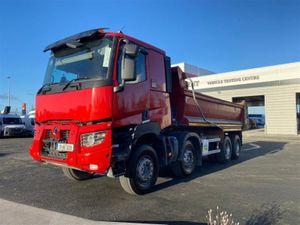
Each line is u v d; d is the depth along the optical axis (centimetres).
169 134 774
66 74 616
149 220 485
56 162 579
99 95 539
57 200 596
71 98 572
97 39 591
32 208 465
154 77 679
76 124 561
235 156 1218
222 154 1109
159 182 766
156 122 670
